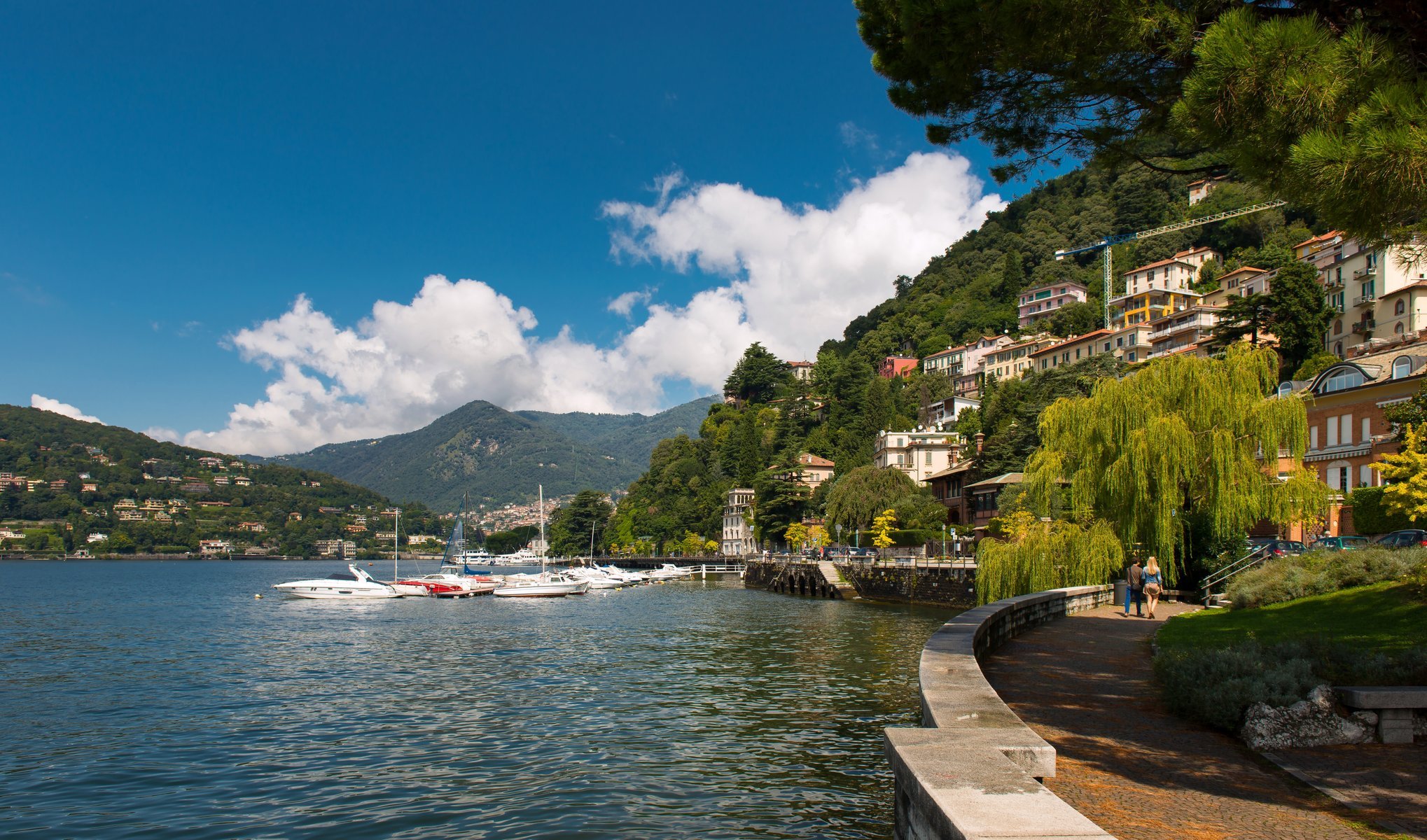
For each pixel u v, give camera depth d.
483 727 26.27
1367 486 46.97
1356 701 11.46
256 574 195.25
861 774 19.91
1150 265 154.12
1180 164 14.77
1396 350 53.25
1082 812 8.83
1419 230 9.93
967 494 94.81
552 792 19.19
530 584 100.81
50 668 41.12
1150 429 36.62
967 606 68.56
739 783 19.27
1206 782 9.95
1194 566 38.72
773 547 149.75
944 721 9.43
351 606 86.62
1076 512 41.28
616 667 38.91
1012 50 13.01
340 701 31.27
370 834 16.88
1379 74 9.50
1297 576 28.12
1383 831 8.11
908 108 15.59
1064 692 15.73
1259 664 13.02
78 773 21.48
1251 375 37.31
